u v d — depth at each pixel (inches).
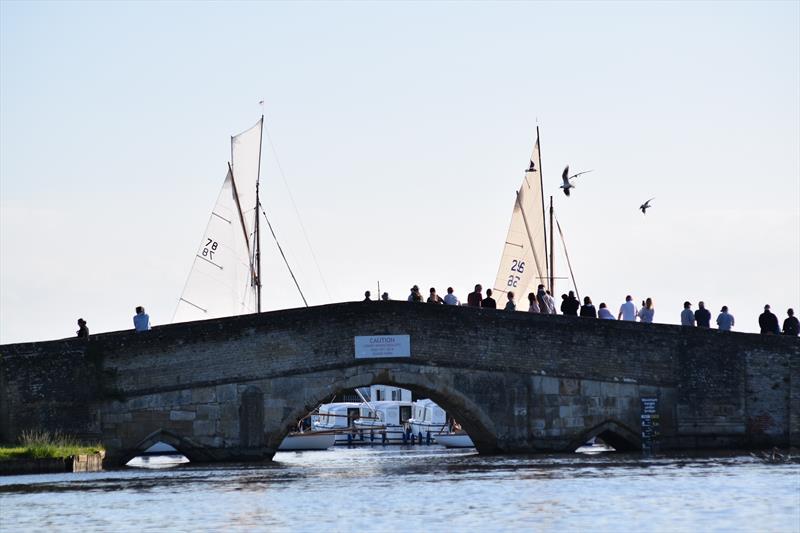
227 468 2878.9
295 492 2201.0
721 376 3331.7
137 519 1872.5
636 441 3272.6
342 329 3097.9
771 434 3339.1
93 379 3031.5
